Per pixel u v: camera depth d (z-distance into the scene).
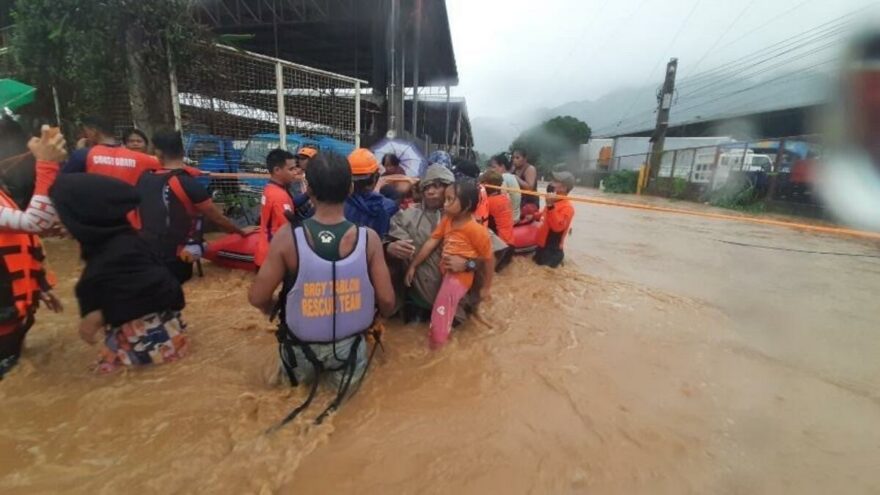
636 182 26.03
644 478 2.03
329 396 2.65
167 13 6.39
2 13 7.99
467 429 2.37
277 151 4.20
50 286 3.13
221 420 2.39
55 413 2.43
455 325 3.77
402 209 4.28
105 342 2.87
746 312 4.45
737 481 2.03
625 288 5.20
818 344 3.63
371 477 2.02
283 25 15.48
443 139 32.88
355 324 2.60
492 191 5.67
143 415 2.42
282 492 1.92
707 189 18.42
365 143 14.30
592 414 2.52
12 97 3.66
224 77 7.30
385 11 14.09
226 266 5.31
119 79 6.46
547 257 6.12
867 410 2.65
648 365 3.16
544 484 1.98
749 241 9.04
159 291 2.85
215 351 3.20
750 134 22.86
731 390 2.84
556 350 3.36
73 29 5.98
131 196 2.68
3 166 3.64
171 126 6.82
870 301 4.91
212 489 1.93
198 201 3.95
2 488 1.90
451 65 21.03
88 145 4.40
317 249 2.44
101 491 1.90
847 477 2.07
